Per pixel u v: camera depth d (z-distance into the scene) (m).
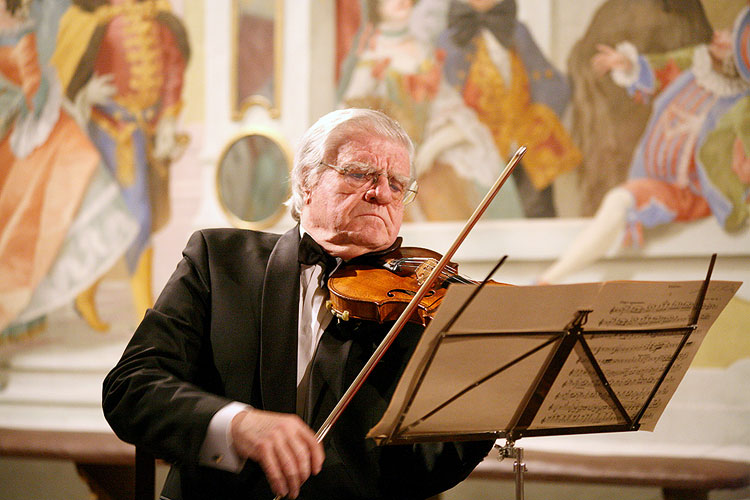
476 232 3.47
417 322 1.63
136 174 3.87
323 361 1.62
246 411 1.33
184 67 3.85
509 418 1.41
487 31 3.51
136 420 1.41
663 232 3.31
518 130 3.47
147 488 1.75
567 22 3.44
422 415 1.32
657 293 1.30
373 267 1.79
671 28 3.33
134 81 3.88
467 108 3.53
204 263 1.72
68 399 3.79
